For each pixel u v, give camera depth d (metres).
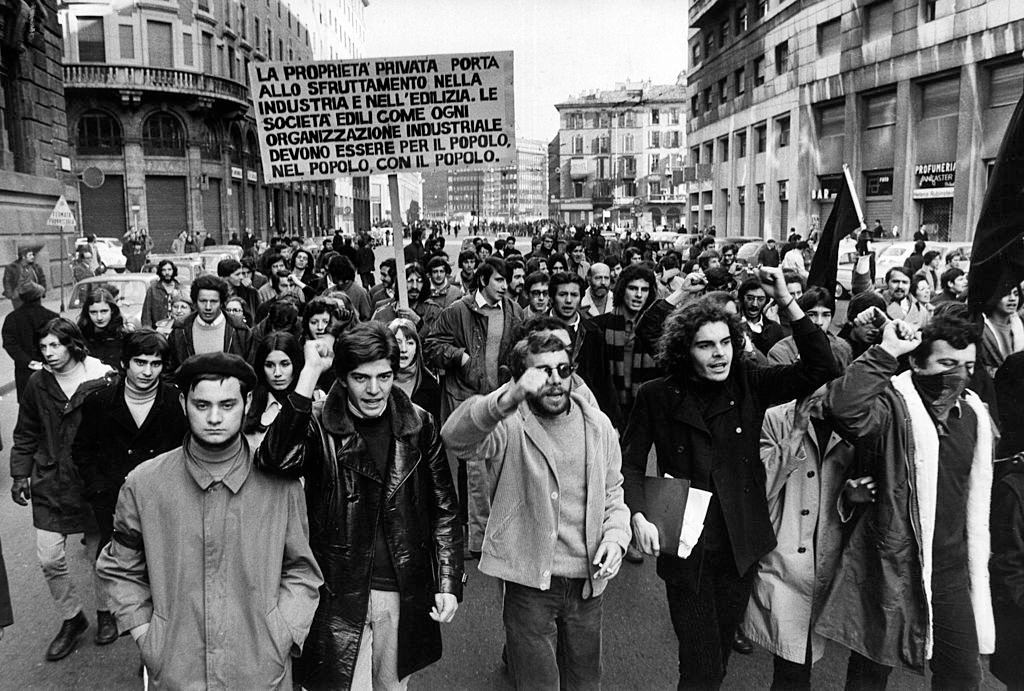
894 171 31.34
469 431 3.25
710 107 52.72
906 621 3.41
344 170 7.16
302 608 3.00
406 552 3.24
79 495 4.59
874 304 4.77
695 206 58.69
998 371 4.36
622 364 6.47
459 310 6.39
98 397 4.20
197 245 41.81
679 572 3.49
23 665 4.41
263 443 2.92
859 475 3.47
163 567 2.87
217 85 48.25
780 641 3.59
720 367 3.50
